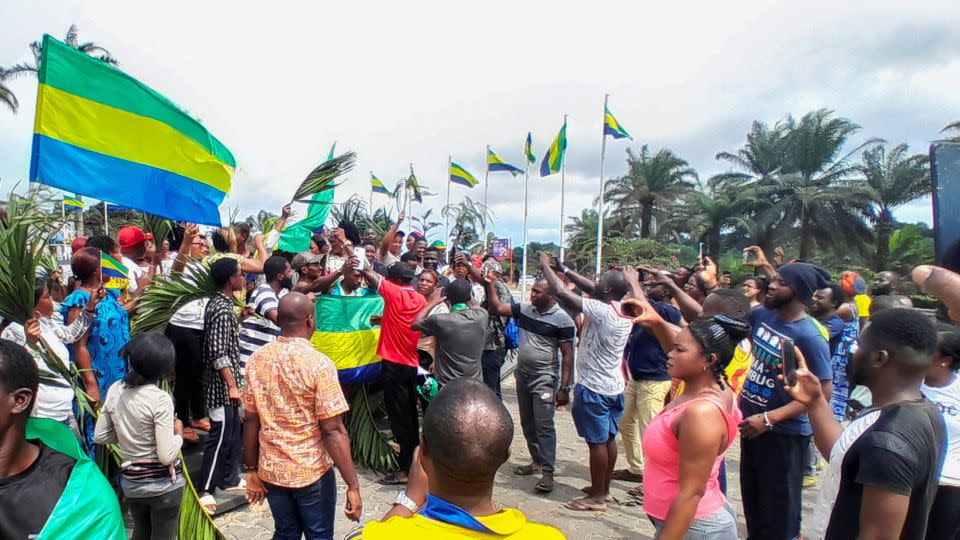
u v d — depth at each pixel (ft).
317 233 26.50
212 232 21.22
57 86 11.54
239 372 15.24
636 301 10.87
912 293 99.55
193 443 16.94
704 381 8.25
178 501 10.62
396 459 18.95
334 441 10.25
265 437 10.25
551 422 17.76
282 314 10.39
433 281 20.81
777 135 141.59
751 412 12.32
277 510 10.39
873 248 127.75
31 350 10.78
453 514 4.91
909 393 6.95
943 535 8.41
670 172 161.27
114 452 10.72
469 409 5.02
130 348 10.24
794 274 11.89
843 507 6.81
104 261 17.02
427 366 20.21
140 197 12.80
